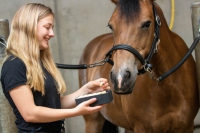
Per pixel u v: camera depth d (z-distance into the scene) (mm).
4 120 3021
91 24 4762
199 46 2861
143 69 2492
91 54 3855
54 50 4703
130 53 2307
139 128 2885
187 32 4656
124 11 2336
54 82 2186
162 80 2680
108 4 4742
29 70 2039
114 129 3879
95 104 2113
